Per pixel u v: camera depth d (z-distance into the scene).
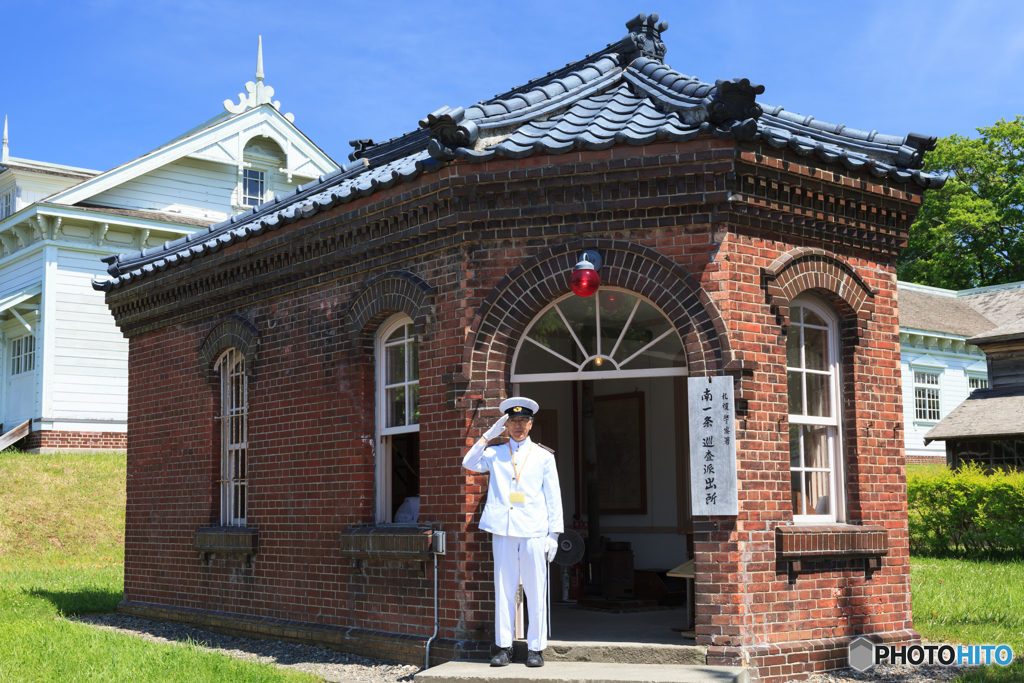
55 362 24.33
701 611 7.87
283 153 29.22
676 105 8.45
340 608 9.72
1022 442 21.97
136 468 13.55
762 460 8.14
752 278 8.30
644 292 8.22
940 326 34.12
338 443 9.95
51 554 19.02
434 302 8.90
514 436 8.05
